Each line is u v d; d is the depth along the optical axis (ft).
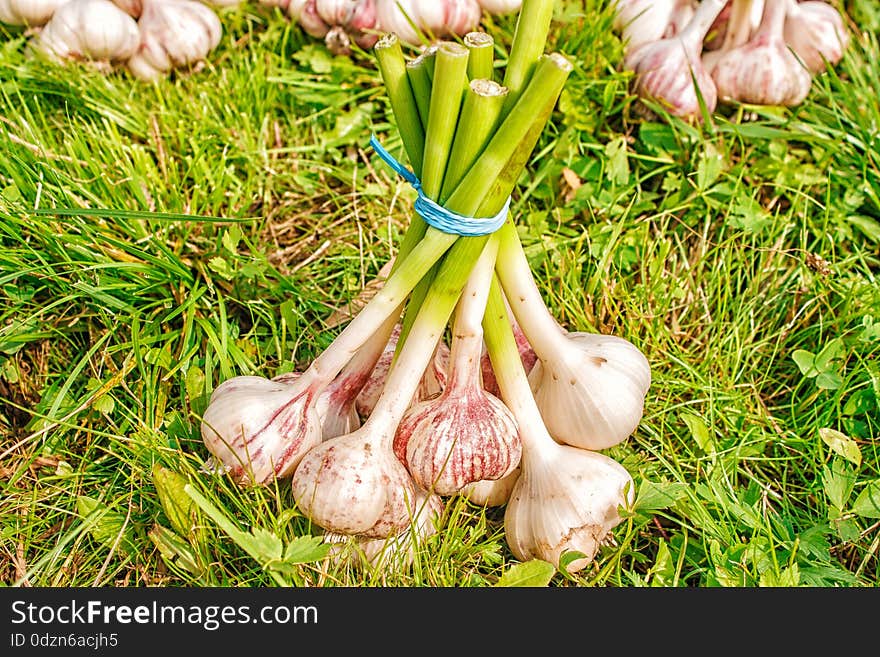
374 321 1.64
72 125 2.27
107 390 1.94
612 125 2.47
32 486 1.92
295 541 1.63
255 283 2.15
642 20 2.45
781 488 1.94
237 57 2.54
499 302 1.69
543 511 1.70
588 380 1.72
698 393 2.04
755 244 2.26
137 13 2.47
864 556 1.86
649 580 1.80
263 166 2.38
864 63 2.62
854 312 2.14
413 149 1.66
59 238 2.03
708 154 2.31
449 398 1.66
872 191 2.28
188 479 1.77
